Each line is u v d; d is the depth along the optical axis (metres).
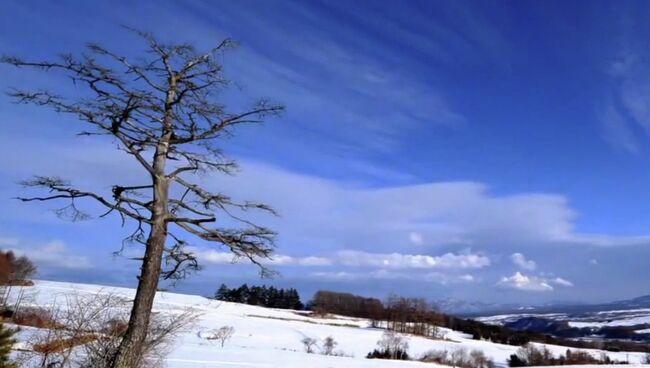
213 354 36.41
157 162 15.79
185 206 16.34
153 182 15.79
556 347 88.88
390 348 65.81
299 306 153.62
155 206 15.53
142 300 14.98
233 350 41.75
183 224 15.93
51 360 14.78
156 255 15.30
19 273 22.78
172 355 32.41
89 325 15.44
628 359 70.62
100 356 15.19
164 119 15.77
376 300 144.00
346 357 51.12
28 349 14.36
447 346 79.50
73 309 15.79
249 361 35.19
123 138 15.46
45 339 14.80
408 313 117.12
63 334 15.04
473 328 115.06
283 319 100.31
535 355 66.31
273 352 44.75
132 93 14.81
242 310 106.00
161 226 15.48
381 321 118.44
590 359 67.81
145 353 15.61
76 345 15.11
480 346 84.81
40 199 15.12
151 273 15.19
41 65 14.34
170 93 15.90
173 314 18.67
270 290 153.50
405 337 85.19
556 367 51.41
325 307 143.62
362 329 96.25
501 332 111.31
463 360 62.12
